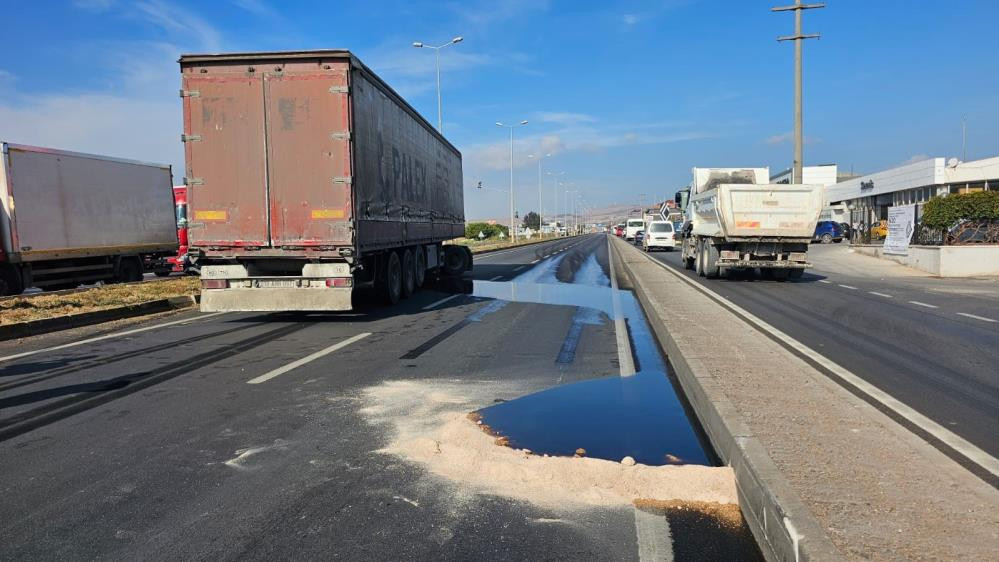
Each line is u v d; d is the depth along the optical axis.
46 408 6.34
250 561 3.45
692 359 7.33
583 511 4.00
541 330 11.17
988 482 4.07
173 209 23.47
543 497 4.21
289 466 4.78
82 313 12.38
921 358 8.29
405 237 15.44
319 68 11.14
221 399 6.64
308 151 11.23
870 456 4.24
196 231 11.39
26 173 16.91
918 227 25.77
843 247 37.62
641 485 4.34
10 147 16.41
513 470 4.57
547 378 7.59
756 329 10.51
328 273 11.40
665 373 7.89
